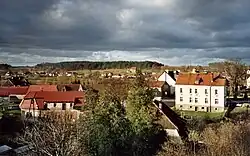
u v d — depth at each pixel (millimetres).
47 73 188500
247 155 42562
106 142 40688
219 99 93500
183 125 57938
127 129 44594
